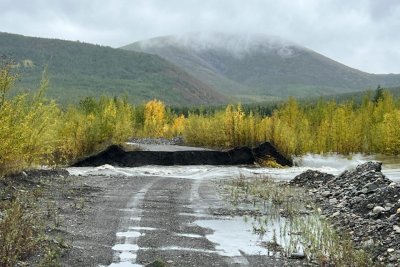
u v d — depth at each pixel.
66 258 8.02
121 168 29.47
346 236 10.13
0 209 11.04
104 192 16.02
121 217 11.88
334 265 8.36
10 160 16.47
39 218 10.69
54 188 15.90
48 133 19.86
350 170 19.53
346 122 59.09
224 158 35.66
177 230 10.82
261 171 30.39
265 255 8.98
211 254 8.91
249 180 22.59
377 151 55.50
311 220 12.12
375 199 12.77
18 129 16.23
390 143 53.28
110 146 31.33
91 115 35.06
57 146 28.22
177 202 14.70
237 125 41.06
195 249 9.22
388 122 55.12
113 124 33.19
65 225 10.41
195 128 49.41
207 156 35.16
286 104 75.81
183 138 55.03
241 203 14.95
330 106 74.94
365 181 16.31
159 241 9.66
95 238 9.57
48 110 19.53
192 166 33.41
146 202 14.35
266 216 12.91
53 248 8.28
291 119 68.81
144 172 26.77
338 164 39.91
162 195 15.98
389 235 9.77
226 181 22.00
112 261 8.09
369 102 77.31
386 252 8.95
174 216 12.43
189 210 13.43
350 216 12.12
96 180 19.42
